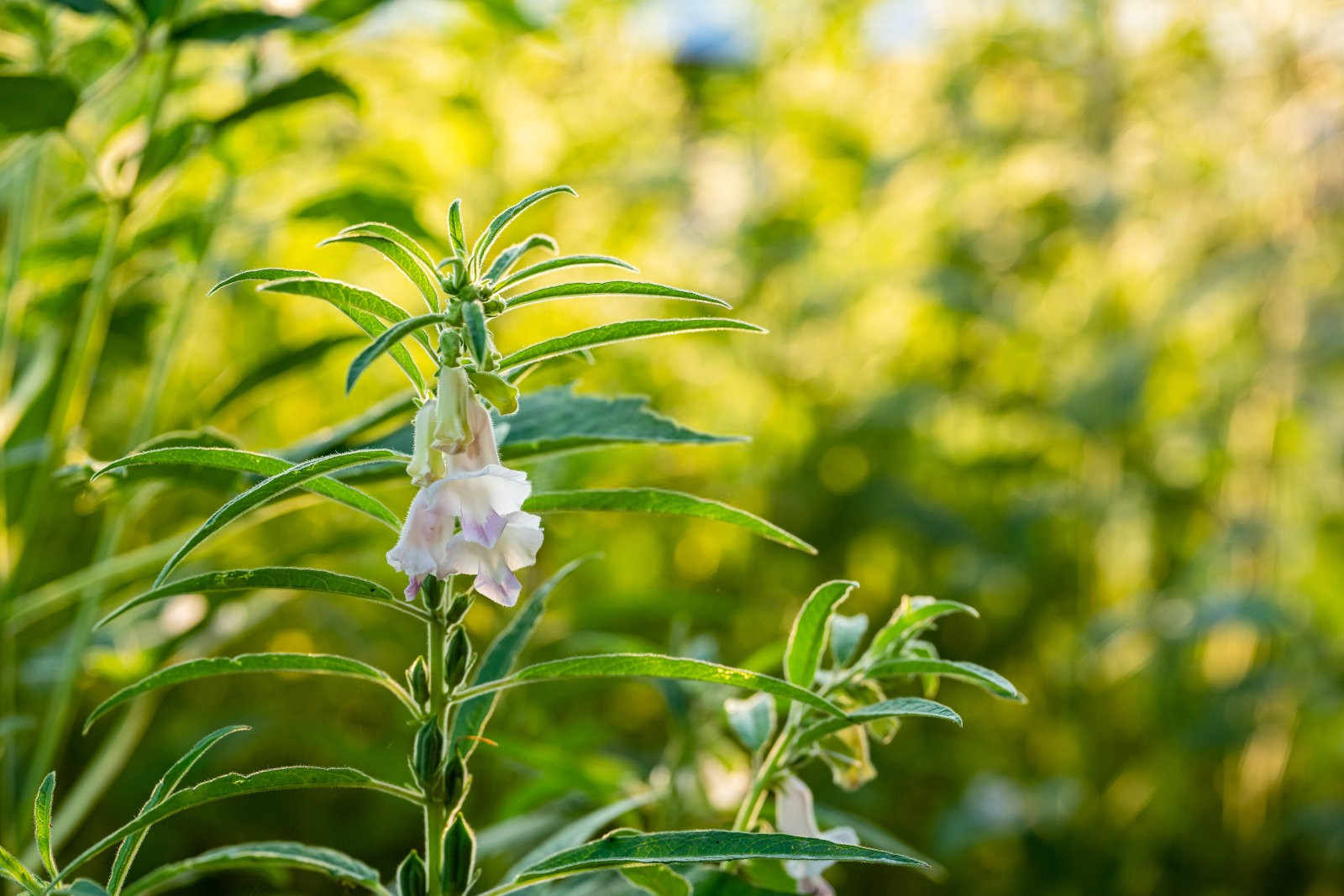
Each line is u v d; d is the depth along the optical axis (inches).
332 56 48.9
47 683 49.3
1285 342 83.4
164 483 35.5
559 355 29.9
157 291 58.4
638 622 68.7
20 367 53.4
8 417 42.8
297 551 43.9
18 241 41.5
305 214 40.4
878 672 32.0
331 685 63.3
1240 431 84.4
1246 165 84.4
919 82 96.4
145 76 43.6
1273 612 71.6
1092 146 84.8
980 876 70.4
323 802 58.2
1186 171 86.0
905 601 32.6
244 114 38.1
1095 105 84.6
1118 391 80.4
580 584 66.5
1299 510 86.0
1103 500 81.3
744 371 86.4
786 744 32.5
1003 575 79.9
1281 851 73.9
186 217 41.3
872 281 86.2
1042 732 77.5
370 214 40.4
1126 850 71.2
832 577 78.5
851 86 92.1
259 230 55.2
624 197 78.8
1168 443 89.9
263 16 37.0
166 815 29.1
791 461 81.5
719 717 40.4
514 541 29.3
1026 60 86.2
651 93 87.9
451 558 28.9
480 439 29.2
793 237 81.7
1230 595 75.0
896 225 92.9
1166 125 85.7
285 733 59.4
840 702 32.4
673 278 83.0
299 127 51.7
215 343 73.8
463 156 64.7
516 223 66.4
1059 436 85.9
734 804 40.4
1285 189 81.4
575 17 76.7
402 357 29.5
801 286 85.6
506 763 47.5
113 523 40.1
